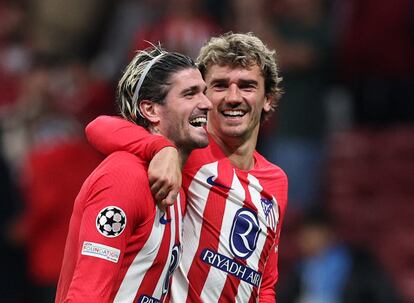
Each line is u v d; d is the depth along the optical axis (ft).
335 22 110.22
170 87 49.88
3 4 116.88
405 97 111.45
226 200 52.31
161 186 48.14
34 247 92.48
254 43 52.75
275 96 54.39
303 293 89.76
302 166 104.83
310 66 105.40
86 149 92.58
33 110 100.12
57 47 117.29
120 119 50.96
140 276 49.06
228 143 53.16
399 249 105.19
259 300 54.95
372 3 109.81
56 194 91.35
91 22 118.83
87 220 47.85
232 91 52.42
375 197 107.76
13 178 98.73
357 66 110.22
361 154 109.19
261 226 52.85
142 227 48.44
